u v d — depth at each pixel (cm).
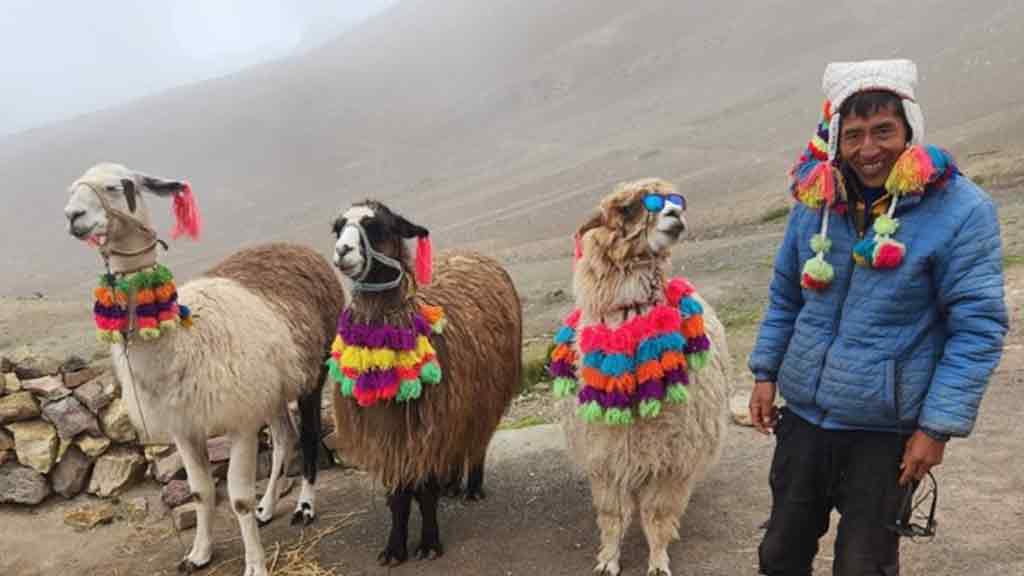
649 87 3106
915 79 248
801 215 278
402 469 411
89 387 566
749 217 1366
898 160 240
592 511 472
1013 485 434
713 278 989
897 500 258
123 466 558
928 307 250
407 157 2847
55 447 557
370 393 386
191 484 441
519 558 429
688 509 452
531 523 465
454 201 2072
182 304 409
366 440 411
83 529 518
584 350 365
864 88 245
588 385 363
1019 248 862
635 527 446
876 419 257
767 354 290
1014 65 1931
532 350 739
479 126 3142
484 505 490
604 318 367
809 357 270
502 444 565
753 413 296
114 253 396
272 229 2130
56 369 577
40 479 549
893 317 250
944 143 1458
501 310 480
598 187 1856
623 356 355
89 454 560
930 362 250
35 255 2220
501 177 2253
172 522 516
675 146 2108
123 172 404
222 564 455
